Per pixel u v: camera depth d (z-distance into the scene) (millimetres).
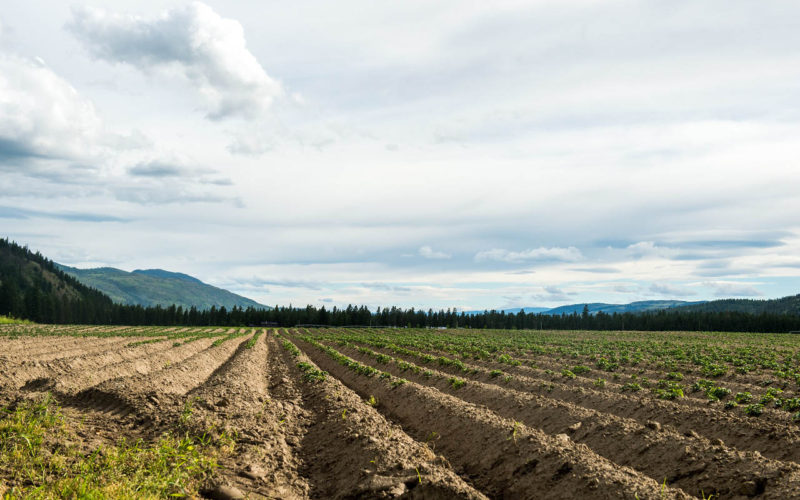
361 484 9125
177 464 9367
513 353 40281
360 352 41812
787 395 19312
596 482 8531
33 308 140125
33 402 12922
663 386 21859
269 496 9109
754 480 8523
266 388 22547
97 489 7680
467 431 13141
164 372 21562
